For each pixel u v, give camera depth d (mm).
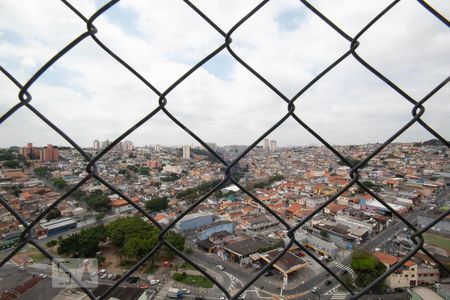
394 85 1009
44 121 855
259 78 1002
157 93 940
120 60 892
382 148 1054
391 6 963
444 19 972
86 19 838
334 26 976
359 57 985
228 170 1037
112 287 911
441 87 1019
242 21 940
